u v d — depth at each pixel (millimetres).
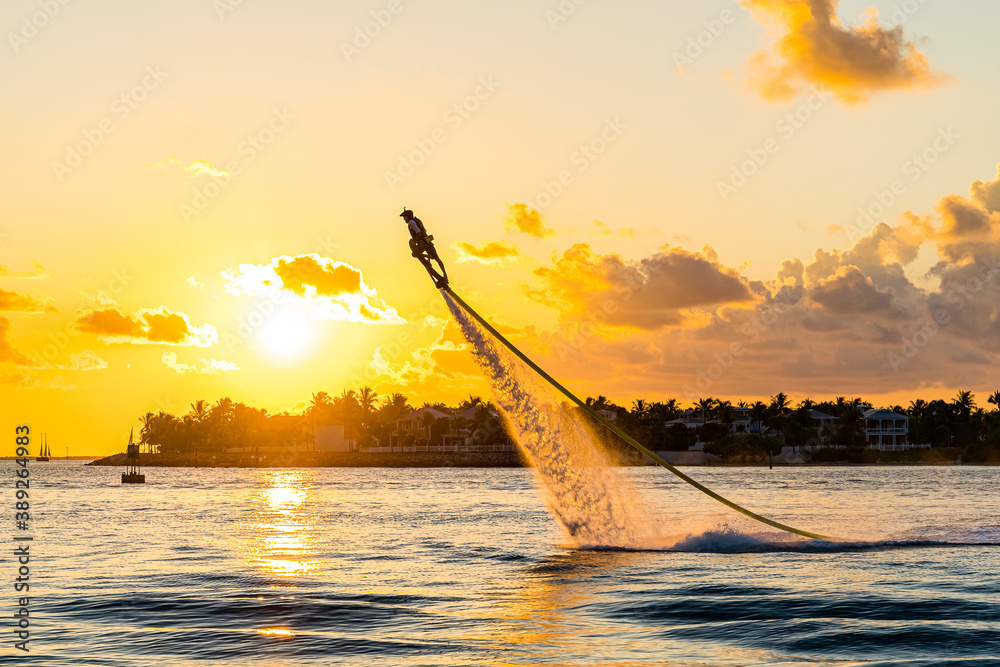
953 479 122250
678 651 18094
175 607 22938
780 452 179875
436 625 20703
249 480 151000
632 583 25938
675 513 53688
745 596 23500
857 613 21391
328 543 39469
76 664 17281
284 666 17125
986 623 20234
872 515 53344
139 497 91062
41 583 27141
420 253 25734
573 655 17797
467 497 80562
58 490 112625
